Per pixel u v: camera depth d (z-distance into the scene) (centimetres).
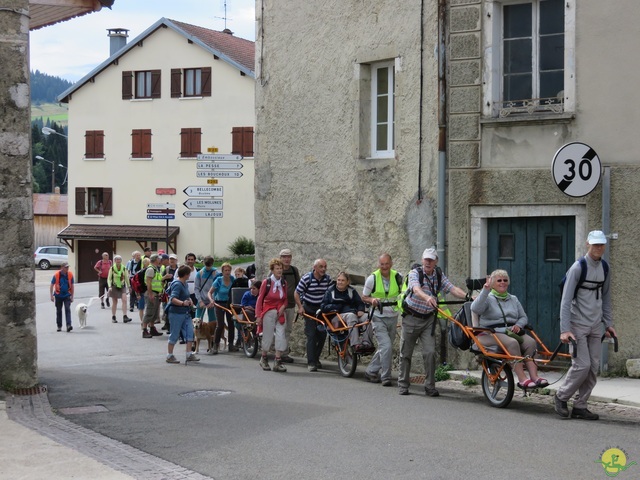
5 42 1215
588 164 1218
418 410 1096
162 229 5222
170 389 1291
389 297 1348
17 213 1225
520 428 970
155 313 2123
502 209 1401
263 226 1806
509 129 1393
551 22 1378
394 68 1573
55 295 2272
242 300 1719
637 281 1275
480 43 1421
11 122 1217
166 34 5162
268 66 1792
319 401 1173
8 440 928
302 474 795
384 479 771
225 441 932
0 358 1230
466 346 1153
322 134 1691
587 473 775
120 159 5319
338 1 1655
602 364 1280
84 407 1148
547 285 1366
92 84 5372
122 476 786
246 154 5003
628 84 1289
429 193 1493
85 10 1412
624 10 1291
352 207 1633
